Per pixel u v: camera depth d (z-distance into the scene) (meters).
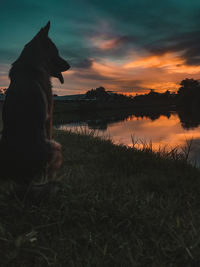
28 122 1.90
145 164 3.71
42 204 2.11
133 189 2.65
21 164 1.85
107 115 33.47
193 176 3.08
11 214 2.00
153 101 96.00
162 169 3.50
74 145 5.11
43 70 2.25
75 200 2.17
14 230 1.81
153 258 1.52
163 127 14.35
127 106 69.88
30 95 1.96
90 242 1.67
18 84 2.01
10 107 1.92
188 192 2.60
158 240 1.71
